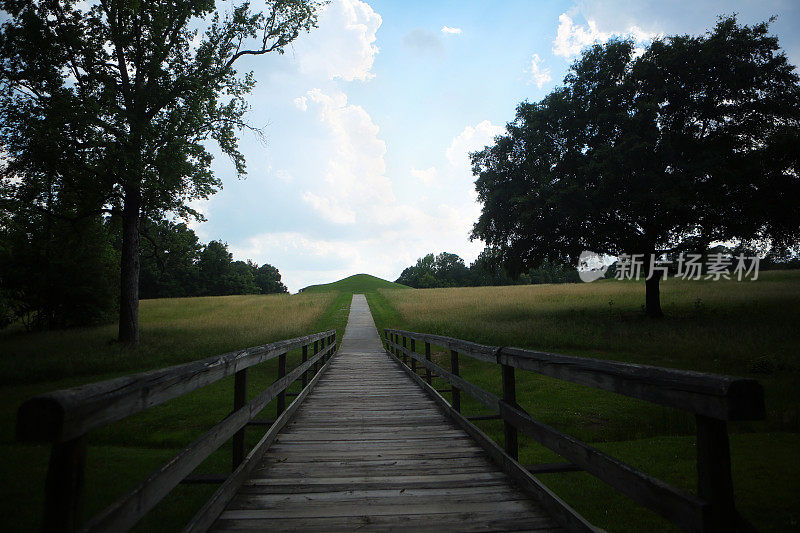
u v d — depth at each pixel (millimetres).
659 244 19203
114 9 14328
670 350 11078
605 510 3580
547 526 2451
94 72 14578
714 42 16375
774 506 3422
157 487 1738
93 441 5871
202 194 16391
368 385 8562
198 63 15758
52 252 20891
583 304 25062
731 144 16453
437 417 5617
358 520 2543
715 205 15492
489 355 3594
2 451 5172
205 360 2445
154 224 18266
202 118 14789
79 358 11922
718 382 1309
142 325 22359
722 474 1357
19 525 3264
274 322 22156
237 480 2998
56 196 15445
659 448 5102
